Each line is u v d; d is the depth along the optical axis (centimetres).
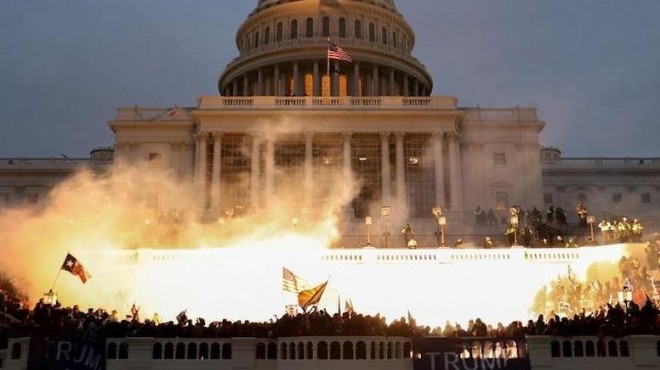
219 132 6656
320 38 8950
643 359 2669
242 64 9156
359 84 8850
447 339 2648
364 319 2752
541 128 6975
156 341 2723
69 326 2669
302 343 2678
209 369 2692
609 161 9069
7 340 2667
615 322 2797
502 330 2922
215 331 2773
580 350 2716
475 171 6838
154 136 6931
